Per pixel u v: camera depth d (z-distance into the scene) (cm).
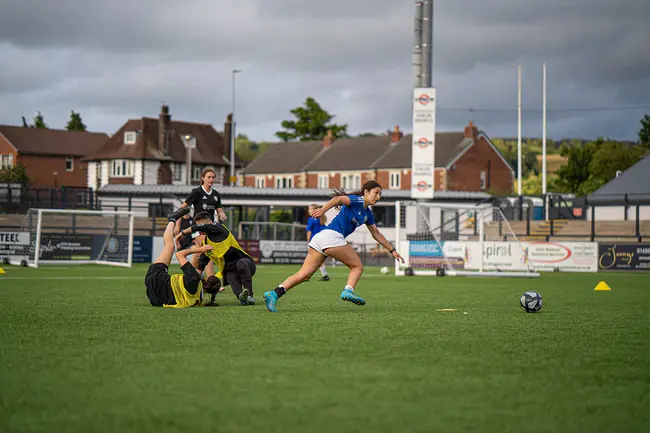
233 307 1592
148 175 11756
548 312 1592
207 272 2053
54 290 2138
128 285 2392
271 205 8150
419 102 3769
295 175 13488
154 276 1588
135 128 11994
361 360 887
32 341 1024
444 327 1244
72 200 7925
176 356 903
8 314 1395
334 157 13275
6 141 12425
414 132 3772
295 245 5319
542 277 3591
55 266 3978
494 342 1059
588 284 2952
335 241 1475
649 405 671
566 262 4481
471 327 1249
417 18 3806
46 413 625
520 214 7231
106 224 5519
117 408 643
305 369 823
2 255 4094
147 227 6222
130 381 752
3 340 1031
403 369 830
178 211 1636
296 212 8356
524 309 1582
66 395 689
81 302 1700
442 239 4278
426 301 1905
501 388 735
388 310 1586
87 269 3628
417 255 3681
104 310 1491
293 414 627
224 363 857
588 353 963
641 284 2988
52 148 12669
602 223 6575
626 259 4403
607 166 11112
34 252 4153
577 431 582
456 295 2172
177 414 624
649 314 1557
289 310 1545
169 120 12044
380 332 1159
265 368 828
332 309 1589
